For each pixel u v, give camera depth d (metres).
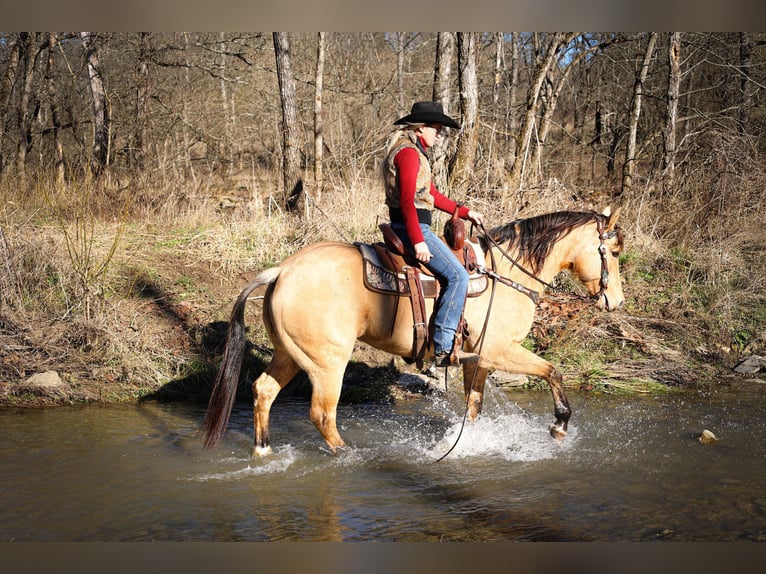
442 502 4.55
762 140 11.97
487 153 11.91
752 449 5.49
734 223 10.02
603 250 5.59
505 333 5.31
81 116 18.31
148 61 16.16
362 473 5.06
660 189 10.81
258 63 20.94
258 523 4.24
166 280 8.69
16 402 6.58
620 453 5.43
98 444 5.59
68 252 8.34
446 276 4.95
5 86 16.47
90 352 7.26
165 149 15.91
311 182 13.83
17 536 4.03
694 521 4.25
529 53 21.00
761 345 8.14
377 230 9.88
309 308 4.91
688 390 7.20
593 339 8.05
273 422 6.30
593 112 21.36
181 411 6.56
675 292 8.99
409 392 7.25
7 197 10.03
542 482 4.88
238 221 10.52
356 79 21.44
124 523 4.21
